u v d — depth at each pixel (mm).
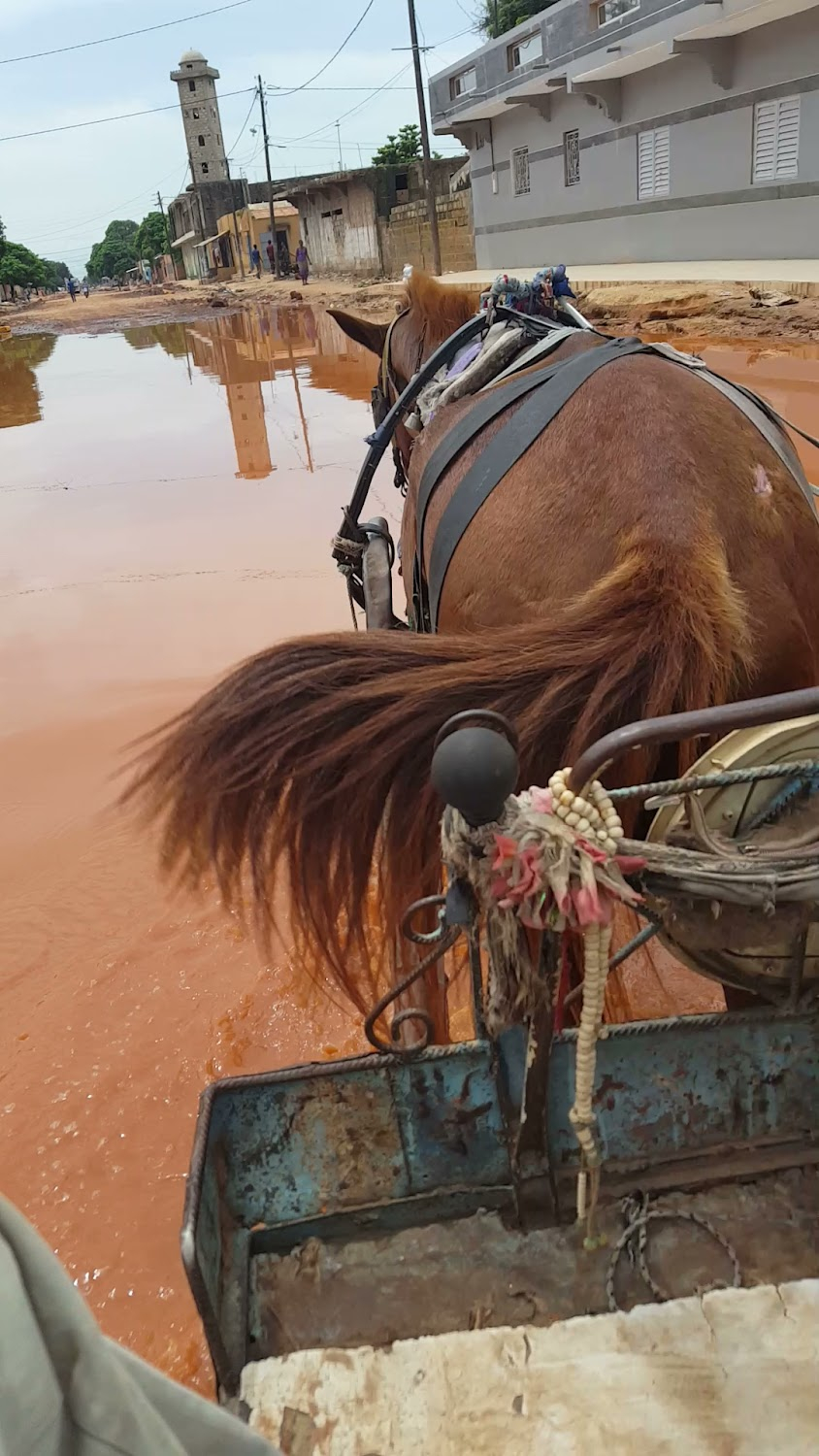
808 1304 1479
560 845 1402
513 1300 1689
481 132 26359
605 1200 1792
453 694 1848
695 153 18844
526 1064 1666
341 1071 1702
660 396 2240
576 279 18984
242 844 1967
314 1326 1676
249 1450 1066
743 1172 1814
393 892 1972
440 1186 1821
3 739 5430
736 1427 1381
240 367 20344
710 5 15828
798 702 1417
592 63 19609
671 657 1782
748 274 15461
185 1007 3561
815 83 15711
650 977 3432
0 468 12438
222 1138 1726
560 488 2209
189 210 78312
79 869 4348
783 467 2260
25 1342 867
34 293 115562
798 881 1518
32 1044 3455
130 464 11992
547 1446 1385
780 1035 1813
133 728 5445
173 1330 2516
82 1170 2980
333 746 1881
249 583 7465
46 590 7707
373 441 3521
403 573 3379
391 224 35000
